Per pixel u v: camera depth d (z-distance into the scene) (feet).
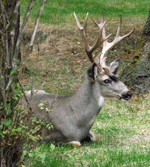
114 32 85.81
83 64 72.28
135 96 54.29
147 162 31.22
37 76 64.49
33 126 25.79
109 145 36.99
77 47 79.00
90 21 97.71
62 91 58.90
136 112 49.44
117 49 77.36
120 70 68.39
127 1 127.44
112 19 99.14
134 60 56.90
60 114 35.70
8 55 22.52
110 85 35.32
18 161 24.94
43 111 35.86
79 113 35.40
